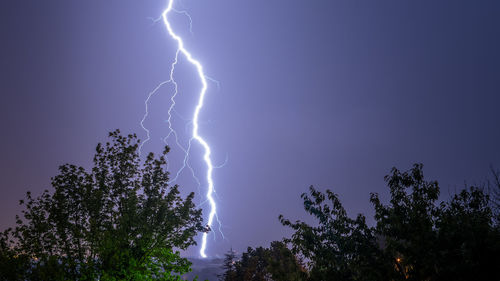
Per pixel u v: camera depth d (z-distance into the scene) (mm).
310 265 9609
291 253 9797
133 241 14016
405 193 9469
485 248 7793
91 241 13055
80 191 14141
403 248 8406
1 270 12398
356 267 8914
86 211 14148
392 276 8484
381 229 9312
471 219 8484
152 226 14258
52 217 13352
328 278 8977
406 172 9555
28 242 12906
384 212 9461
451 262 7938
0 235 13008
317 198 10016
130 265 12992
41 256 12859
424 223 8578
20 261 12641
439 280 7902
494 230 8336
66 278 12648
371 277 8562
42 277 11742
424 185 9312
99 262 13016
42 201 13742
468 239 7949
